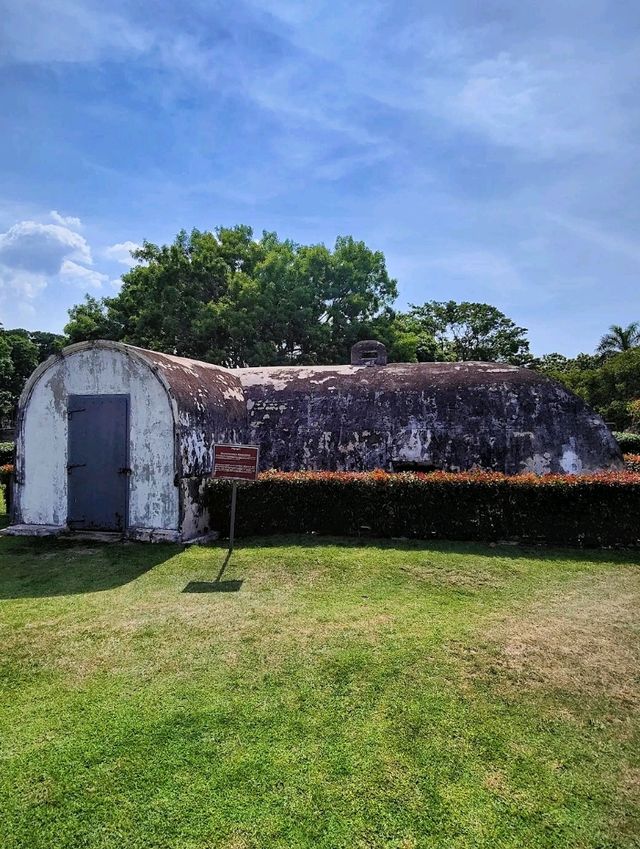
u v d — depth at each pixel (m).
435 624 5.46
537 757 3.47
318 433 11.76
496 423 11.09
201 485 9.74
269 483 9.38
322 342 25.67
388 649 4.87
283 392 12.79
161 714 3.88
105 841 2.80
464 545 8.43
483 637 5.15
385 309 28.45
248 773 3.28
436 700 4.08
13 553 8.45
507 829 2.90
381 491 9.02
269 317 24.88
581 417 11.02
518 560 7.66
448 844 2.80
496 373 12.37
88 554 8.31
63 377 9.73
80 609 6.01
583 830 2.90
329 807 3.03
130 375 9.35
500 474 9.10
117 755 3.44
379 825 2.91
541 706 4.03
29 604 6.20
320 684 4.29
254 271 26.47
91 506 9.52
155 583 6.90
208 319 24.03
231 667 4.57
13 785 3.19
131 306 27.61
